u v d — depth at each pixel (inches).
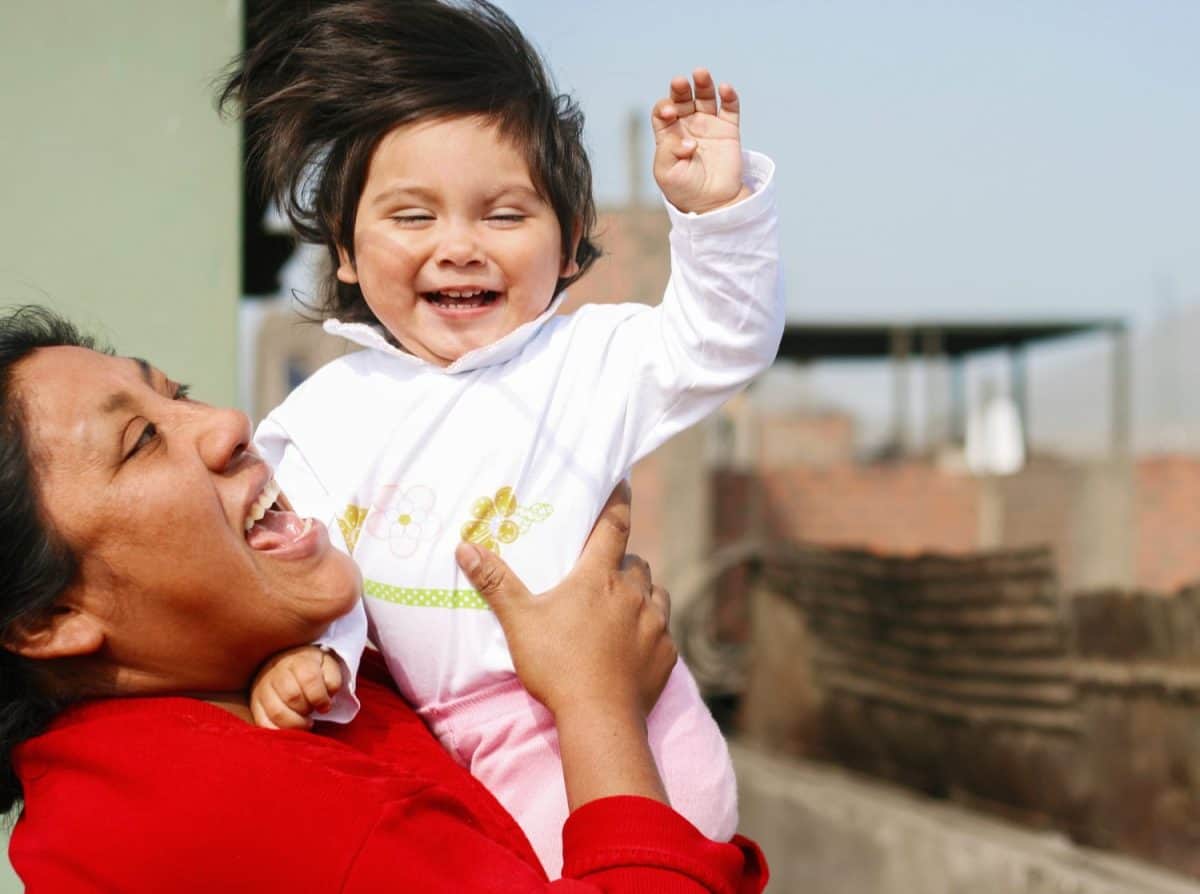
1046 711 201.5
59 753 51.5
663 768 58.0
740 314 57.8
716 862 51.5
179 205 91.3
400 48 60.4
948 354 520.1
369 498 61.0
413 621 59.1
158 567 51.3
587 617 56.7
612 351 62.1
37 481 50.4
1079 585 403.5
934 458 508.4
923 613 231.5
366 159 60.7
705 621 327.3
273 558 53.2
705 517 329.7
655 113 57.2
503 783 57.9
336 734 55.2
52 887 48.5
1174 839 178.9
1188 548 401.1
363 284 62.4
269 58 65.2
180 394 57.0
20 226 89.4
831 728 262.8
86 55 90.7
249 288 177.0
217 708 52.7
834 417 550.3
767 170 57.4
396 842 48.5
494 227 60.6
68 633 51.6
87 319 89.8
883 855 215.9
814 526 403.5
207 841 47.9
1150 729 183.9
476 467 60.2
